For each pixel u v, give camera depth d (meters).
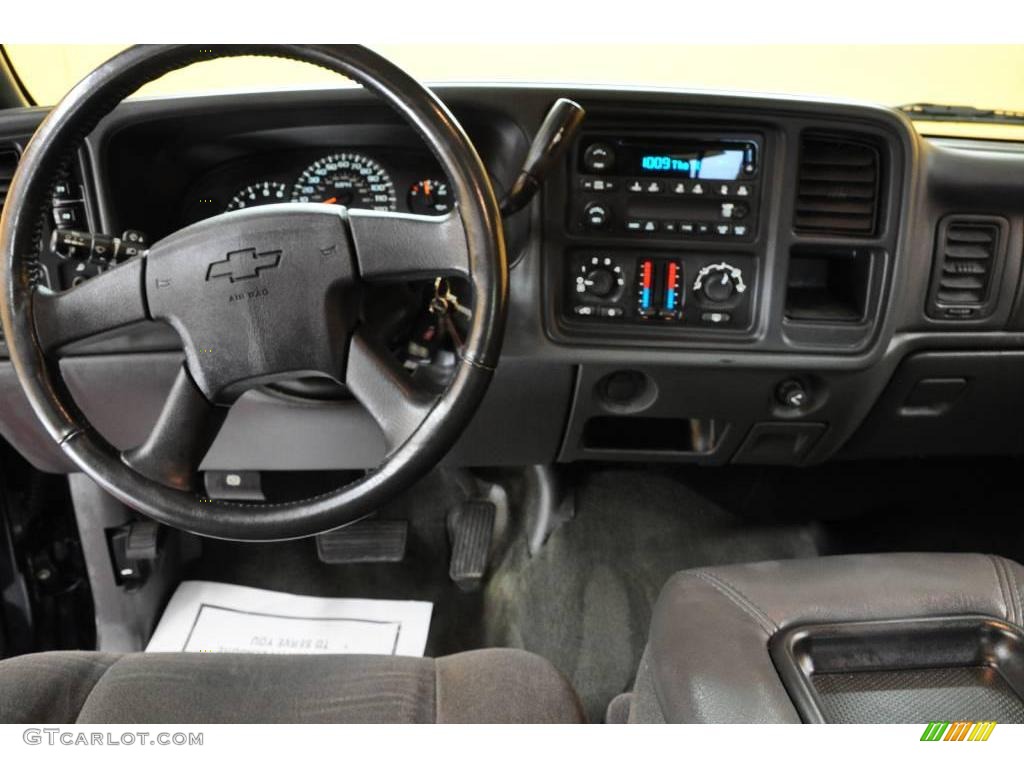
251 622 1.50
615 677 1.44
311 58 0.79
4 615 1.36
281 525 0.85
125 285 0.87
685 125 1.12
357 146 1.18
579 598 1.56
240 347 0.86
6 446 1.33
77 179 1.09
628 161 1.13
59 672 0.85
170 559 1.54
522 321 1.18
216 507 0.86
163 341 1.17
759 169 1.14
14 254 0.84
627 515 1.70
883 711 0.78
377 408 0.88
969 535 1.65
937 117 1.28
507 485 1.71
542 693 0.86
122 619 1.46
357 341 0.88
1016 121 1.28
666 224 1.15
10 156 1.11
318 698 0.83
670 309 1.20
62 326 0.88
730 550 1.65
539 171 0.90
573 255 1.17
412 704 0.83
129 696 0.82
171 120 1.09
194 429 0.90
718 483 1.71
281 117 1.11
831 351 1.22
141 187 1.15
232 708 0.82
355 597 1.56
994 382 1.33
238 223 0.84
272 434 1.30
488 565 1.61
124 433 1.29
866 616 0.84
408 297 1.05
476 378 0.83
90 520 1.40
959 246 1.23
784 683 0.77
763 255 1.17
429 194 1.19
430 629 1.51
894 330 1.22
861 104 1.10
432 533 1.67
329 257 0.84
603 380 1.27
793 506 1.70
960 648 0.83
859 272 1.22
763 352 1.21
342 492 0.85
